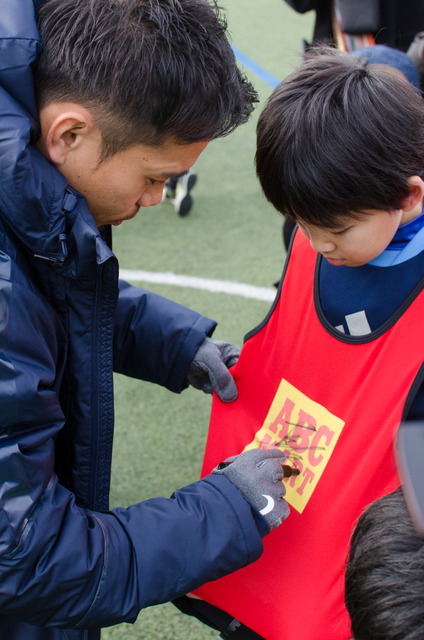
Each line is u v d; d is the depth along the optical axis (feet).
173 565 2.78
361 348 3.01
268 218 10.59
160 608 5.10
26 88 2.55
